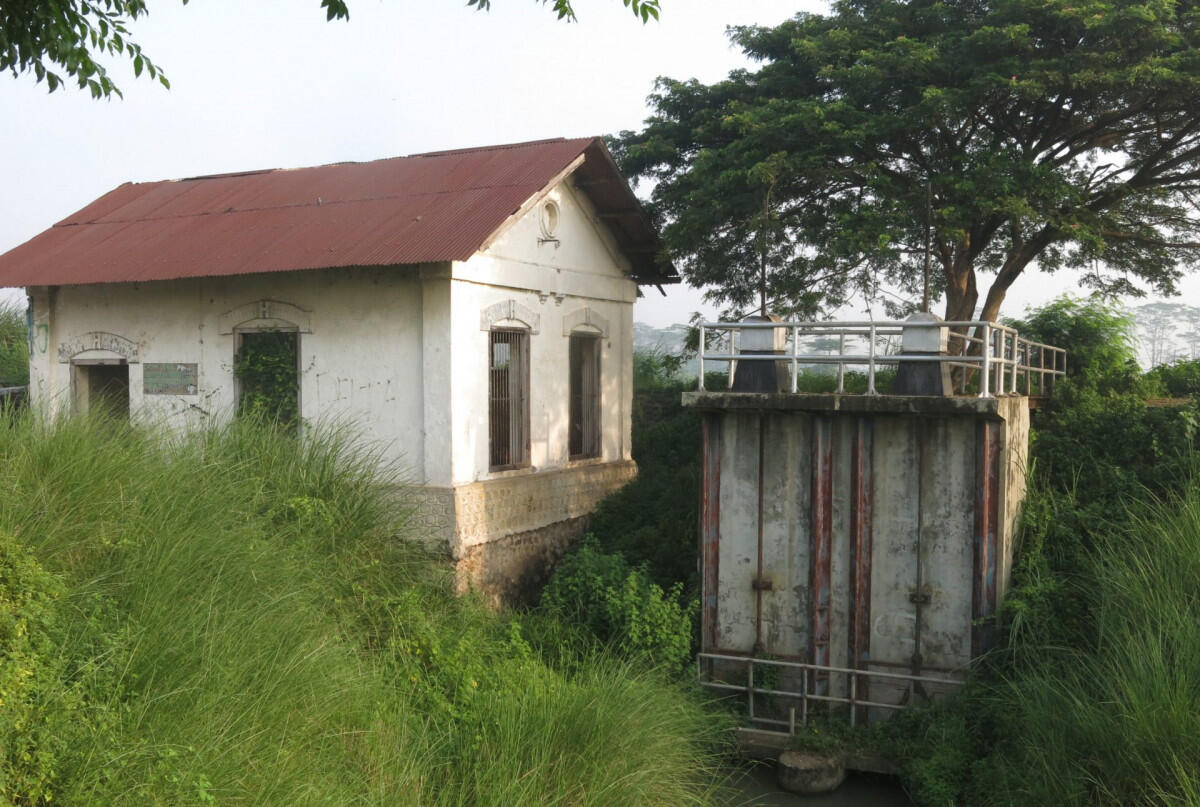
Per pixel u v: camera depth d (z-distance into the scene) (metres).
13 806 5.20
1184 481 11.88
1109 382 16.42
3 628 5.86
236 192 16.20
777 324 11.74
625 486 16.27
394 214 13.45
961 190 14.14
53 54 7.94
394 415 12.66
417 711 8.38
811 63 16.48
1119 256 17.89
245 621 7.48
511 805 7.14
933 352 11.03
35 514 7.41
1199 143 15.83
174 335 14.05
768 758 10.89
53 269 14.36
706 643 12.00
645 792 7.96
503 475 13.42
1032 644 10.37
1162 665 8.16
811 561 11.51
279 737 6.59
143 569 7.32
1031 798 8.34
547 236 14.30
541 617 12.15
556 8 8.15
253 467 10.61
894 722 10.77
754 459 11.78
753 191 16.06
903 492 11.19
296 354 13.29
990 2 15.62
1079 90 14.59
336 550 10.34
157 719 6.14
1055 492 12.79
